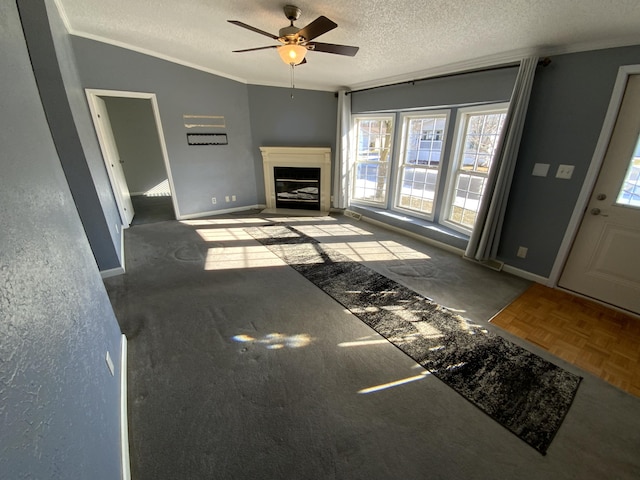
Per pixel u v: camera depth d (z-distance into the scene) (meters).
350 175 5.05
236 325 2.26
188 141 4.64
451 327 2.25
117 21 2.98
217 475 1.28
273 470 1.30
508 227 3.05
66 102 2.45
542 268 2.86
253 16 2.47
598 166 2.37
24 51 1.47
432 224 3.99
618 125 2.25
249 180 5.46
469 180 3.54
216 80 4.61
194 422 1.51
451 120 3.55
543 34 2.18
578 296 2.67
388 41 2.60
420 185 4.21
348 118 4.73
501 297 2.65
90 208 2.75
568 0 1.65
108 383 1.35
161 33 3.19
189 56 3.99
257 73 4.40
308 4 2.11
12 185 0.82
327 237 4.12
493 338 2.13
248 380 1.77
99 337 1.38
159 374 1.80
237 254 3.54
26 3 2.10
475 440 1.43
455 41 2.48
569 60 2.37
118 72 3.81
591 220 2.50
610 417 1.55
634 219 2.29
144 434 1.44
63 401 0.83
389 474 1.29
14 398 0.60
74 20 3.06
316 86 4.77
